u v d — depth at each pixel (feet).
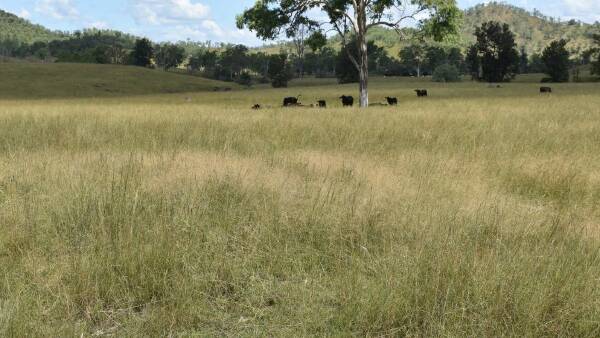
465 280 12.72
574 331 11.08
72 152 30.22
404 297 12.00
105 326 11.55
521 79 404.16
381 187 21.72
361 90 98.27
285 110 71.77
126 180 20.26
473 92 166.81
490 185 24.20
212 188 20.74
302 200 19.60
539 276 12.95
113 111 66.44
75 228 16.34
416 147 34.12
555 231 16.85
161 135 38.06
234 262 14.25
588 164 28.22
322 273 13.93
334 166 26.27
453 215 17.89
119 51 572.51
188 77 383.45
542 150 32.37
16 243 15.42
